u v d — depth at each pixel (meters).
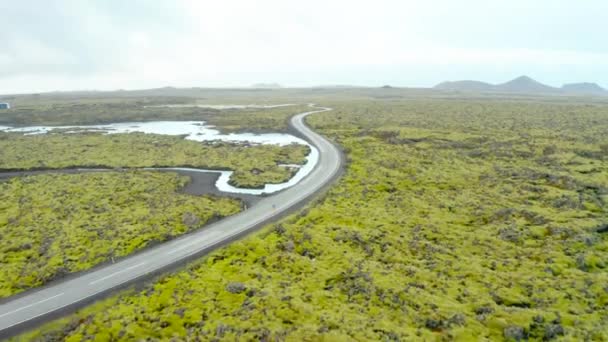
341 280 36.03
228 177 79.38
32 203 61.03
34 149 104.38
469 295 32.19
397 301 31.69
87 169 86.12
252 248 43.38
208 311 31.56
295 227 48.72
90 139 119.56
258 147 106.62
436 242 43.50
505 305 30.81
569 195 54.91
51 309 33.44
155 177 77.38
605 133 101.56
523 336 26.91
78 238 47.72
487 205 53.84
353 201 58.38
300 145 107.50
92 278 38.44
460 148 92.38
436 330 28.11
